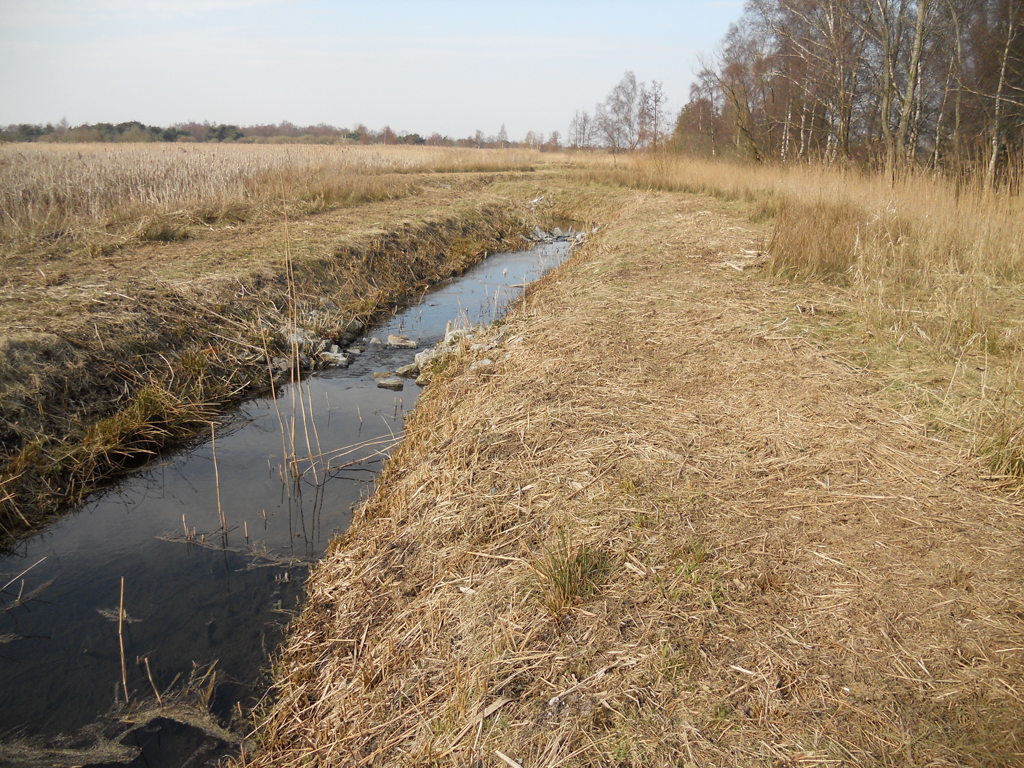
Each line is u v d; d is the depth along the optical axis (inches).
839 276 289.3
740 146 954.7
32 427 199.2
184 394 247.3
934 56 682.8
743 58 1031.0
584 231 642.2
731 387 194.4
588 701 95.7
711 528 130.7
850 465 149.6
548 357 228.8
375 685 113.2
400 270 444.1
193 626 144.4
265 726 116.5
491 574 127.6
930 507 132.8
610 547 127.3
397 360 314.3
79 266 316.2
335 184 617.0
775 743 85.8
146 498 196.5
